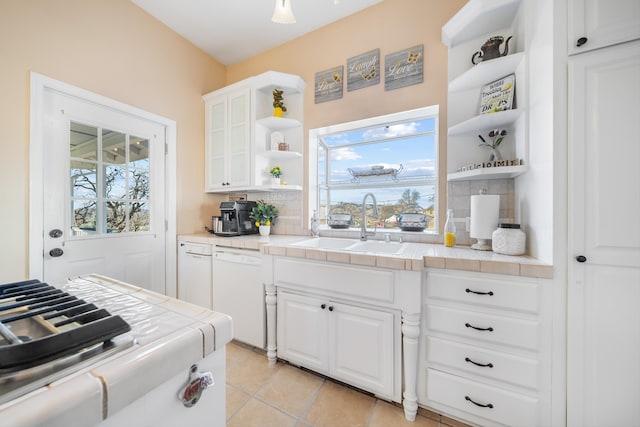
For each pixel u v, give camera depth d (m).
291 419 1.32
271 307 1.75
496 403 1.18
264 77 2.22
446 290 1.28
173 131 2.36
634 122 0.98
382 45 2.02
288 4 1.21
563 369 1.08
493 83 1.59
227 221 2.38
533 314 1.12
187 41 2.48
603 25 1.00
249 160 2.33
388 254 1.40
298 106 2.41
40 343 0.38
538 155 1.22
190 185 2.52
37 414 0.29
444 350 1.28
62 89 1.67
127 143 2.06
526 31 1.33
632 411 0.99
